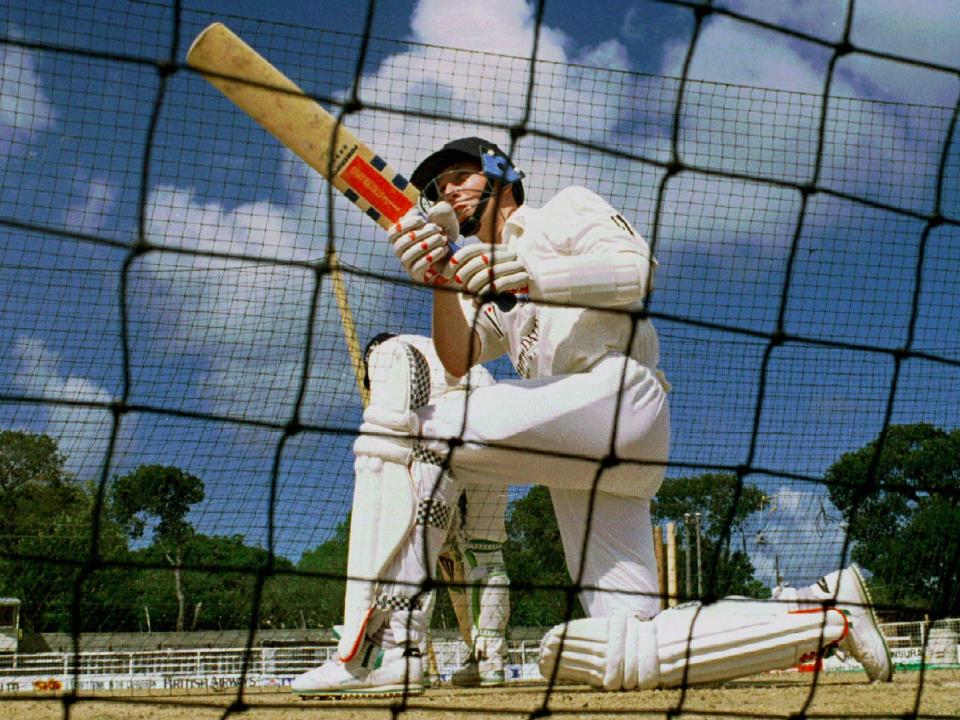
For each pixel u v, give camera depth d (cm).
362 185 348
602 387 359
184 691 474
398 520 359
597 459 284
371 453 362
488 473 370
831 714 288
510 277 343
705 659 358
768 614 367
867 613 404
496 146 414
